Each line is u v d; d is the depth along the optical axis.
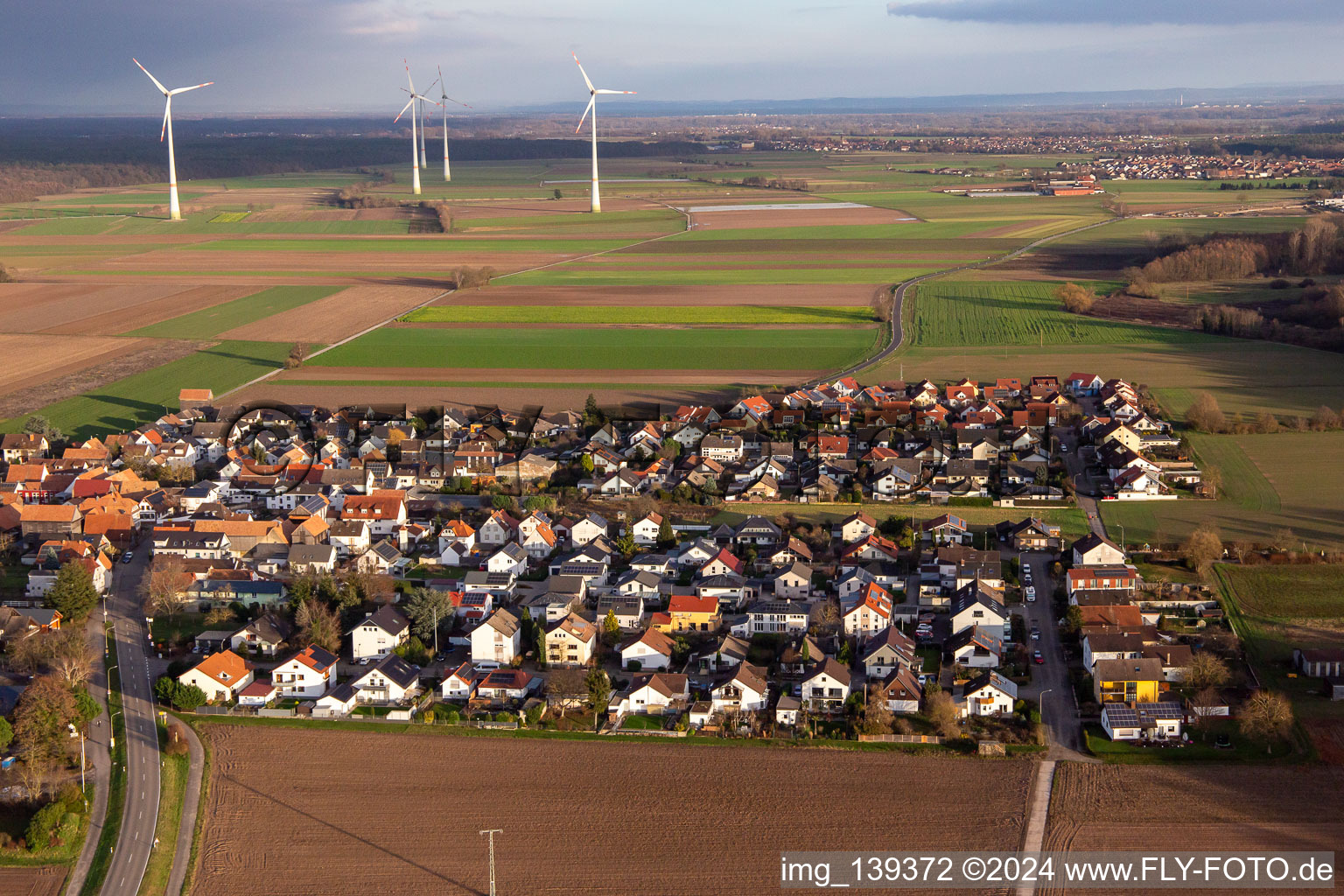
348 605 172.38
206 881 112.31
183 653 161.75
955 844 116.62
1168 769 128.62
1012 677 150.50
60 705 135.25
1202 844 115.50
